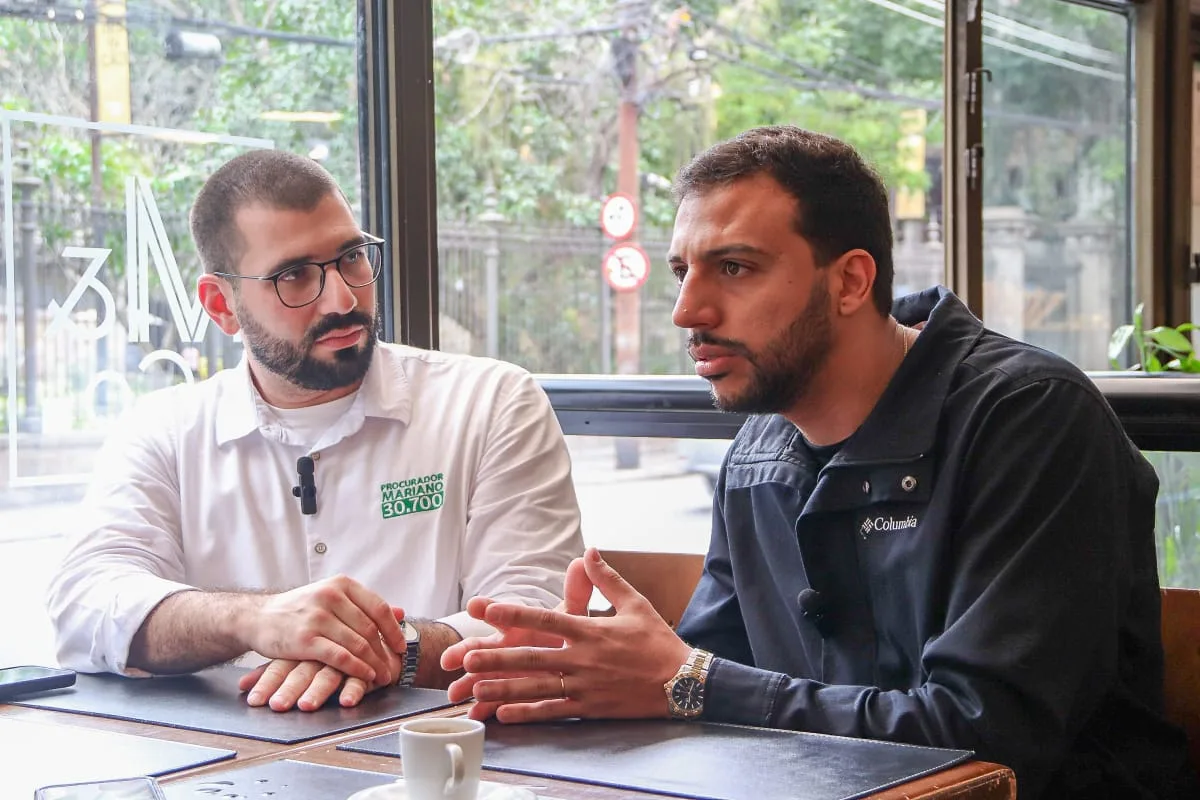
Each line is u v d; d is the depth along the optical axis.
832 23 4.23
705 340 1.50
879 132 4.04
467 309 4.00
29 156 2.30
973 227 3.85
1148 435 2.25
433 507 1.97
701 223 1.49
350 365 1.93
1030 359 1.47
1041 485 1.38
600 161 4.63
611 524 2.90
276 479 1.97
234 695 1.44
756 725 1.29
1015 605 1.33
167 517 1.95
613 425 2.71
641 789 1.02
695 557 1.92
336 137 2.68
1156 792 1.48
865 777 1.05
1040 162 4.16
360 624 1.48
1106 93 4.33
